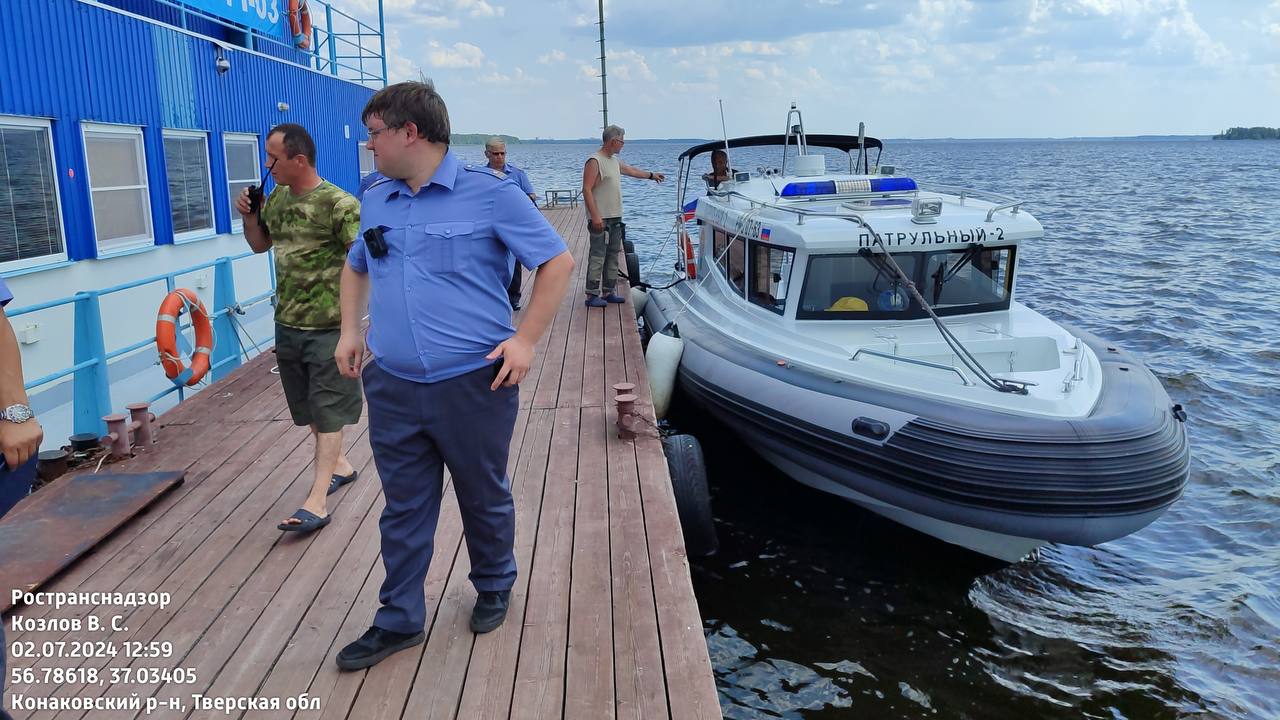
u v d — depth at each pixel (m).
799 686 4.96
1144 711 4.78
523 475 5.07
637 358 7.78
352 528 4.39
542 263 2.90
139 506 4.51
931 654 5.28
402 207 2.94
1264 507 7.36
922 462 5.58
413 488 3.16
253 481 5.02
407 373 2.96
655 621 3.48
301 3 11.72
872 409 5.90
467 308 2.94
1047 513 5.29
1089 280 18.22
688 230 10.85
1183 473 5.45
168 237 8.02
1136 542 6.85
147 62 7.69
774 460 7.22
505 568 3.42
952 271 7.03
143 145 7.63
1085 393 5.76
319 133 11.54
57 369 6.58
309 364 4.24
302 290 4.15
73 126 6.70
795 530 6.75
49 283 6.47
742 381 6.91
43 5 6.40
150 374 7.69
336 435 4.34
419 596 3.29
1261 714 4.75
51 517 4.37
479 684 3.10
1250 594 5.98
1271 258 21.22
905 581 6.07
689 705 2.96
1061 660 5.24
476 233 2.90
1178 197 46.09
